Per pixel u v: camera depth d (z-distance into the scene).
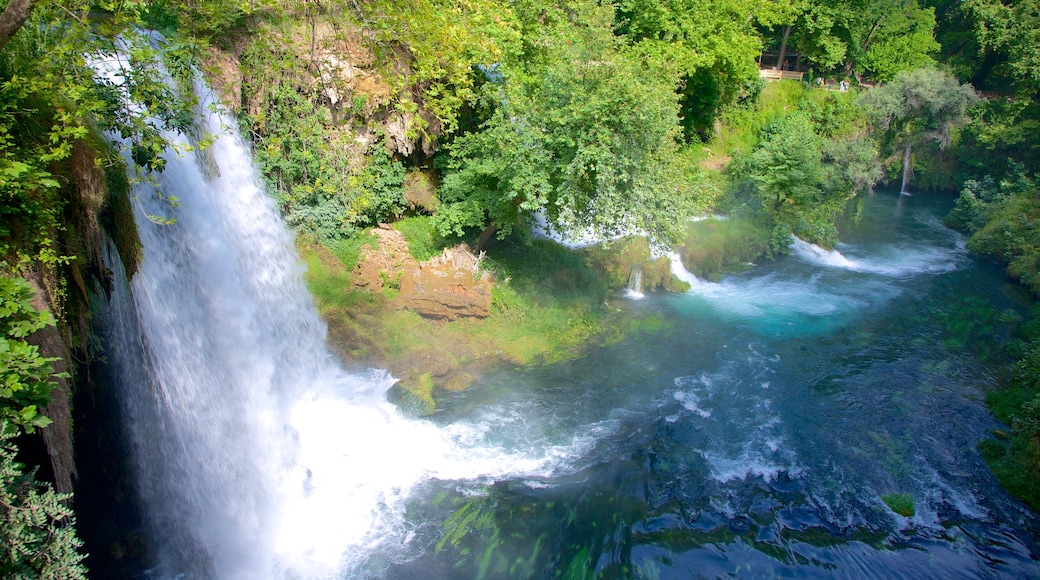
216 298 17.64
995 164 46.12
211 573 14.01
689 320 25.86
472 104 23.23
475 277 23.02
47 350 10.95
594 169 20.38
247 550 14.62
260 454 16.67
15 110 11.34
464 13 20.61
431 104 20.39
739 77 40.16
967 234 39.25
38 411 10.75
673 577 14.13
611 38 22.44
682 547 14.88
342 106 22.72
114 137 15.45
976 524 15.97
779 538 15.21
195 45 16.36
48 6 12.72
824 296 28.98
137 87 13.56
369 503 15.96
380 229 23.52
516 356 22.09
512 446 18.03
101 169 12.70
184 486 14.79
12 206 10.78
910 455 18.22
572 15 27.31
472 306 22.39
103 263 13.26
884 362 23.22
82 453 12.80
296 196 22.17
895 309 27.86
